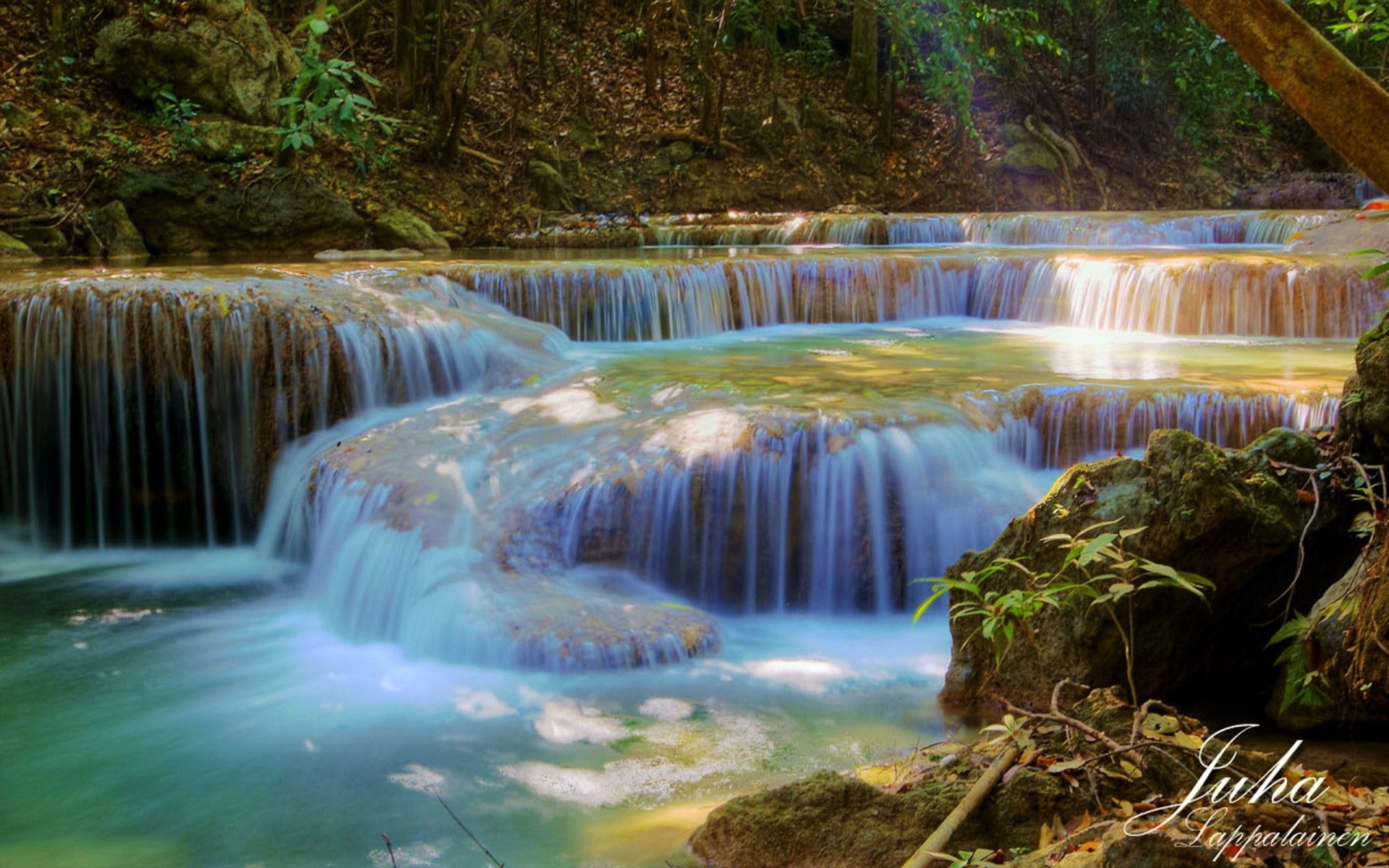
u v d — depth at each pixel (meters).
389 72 17.38
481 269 10.55
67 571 7.87
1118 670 5.01
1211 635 5.13
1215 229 14.90
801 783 3.94
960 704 5.40
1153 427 7.25
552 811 4.55
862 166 19.66
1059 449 7.34
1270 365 8.67
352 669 6.05
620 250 14.80
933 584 6.78
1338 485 5.09
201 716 5.51
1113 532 4.99
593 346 10.38
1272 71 2.76
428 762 5.00
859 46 20.41
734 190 18.45
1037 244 15.23
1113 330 11.08
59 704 5.67
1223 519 4.84
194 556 8.23
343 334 8.72
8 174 12.79
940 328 11.36
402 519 6.86
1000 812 3.66
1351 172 21.44
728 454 6.84
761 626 6.69
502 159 17.22
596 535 6.80
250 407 8.59
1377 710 4.54
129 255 12.91
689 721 5.35
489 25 16.08
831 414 7.04
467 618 6.14
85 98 13.88
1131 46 21.31
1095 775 3.66
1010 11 18.25
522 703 5.55
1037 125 20.66
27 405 8.60
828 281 11.63
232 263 12.48
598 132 18.47
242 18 14.47
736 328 11.33
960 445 7.07
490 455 7.44
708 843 4.00
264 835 4.45
